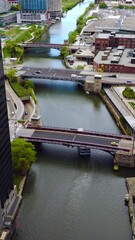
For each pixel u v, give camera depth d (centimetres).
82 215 18412
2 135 15600
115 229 17475
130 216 17912
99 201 19438
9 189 17412
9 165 17088
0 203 15962
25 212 18512
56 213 18538
